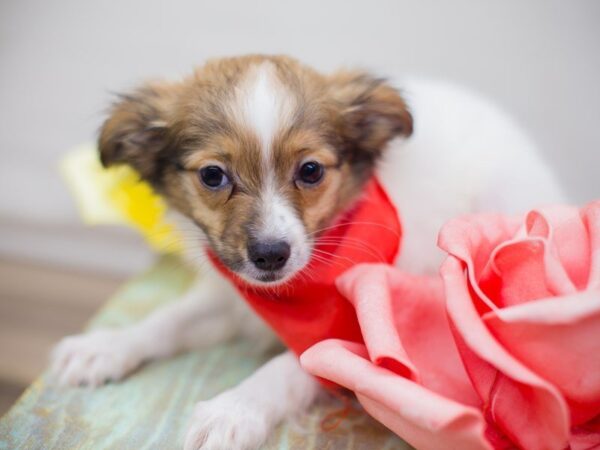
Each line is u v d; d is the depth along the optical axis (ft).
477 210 0.69
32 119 1.14
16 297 1.09
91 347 0.66
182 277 0.83
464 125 0.73
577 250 0.42
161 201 0.73
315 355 0.45
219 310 0.72
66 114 1.13
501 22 0.99
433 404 0.37
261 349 0.70
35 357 0.98
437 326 0.50
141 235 1.10
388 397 0.39
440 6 1.00
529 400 0.40
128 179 0.79
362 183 0.66
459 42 1.01
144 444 0.53
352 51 1.05
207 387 0.62
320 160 0.62
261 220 0.60
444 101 0.75
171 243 0.75
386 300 0.47
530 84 1.00
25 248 1.17
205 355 0.69
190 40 1.08
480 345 0.37
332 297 0.55
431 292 0.51
